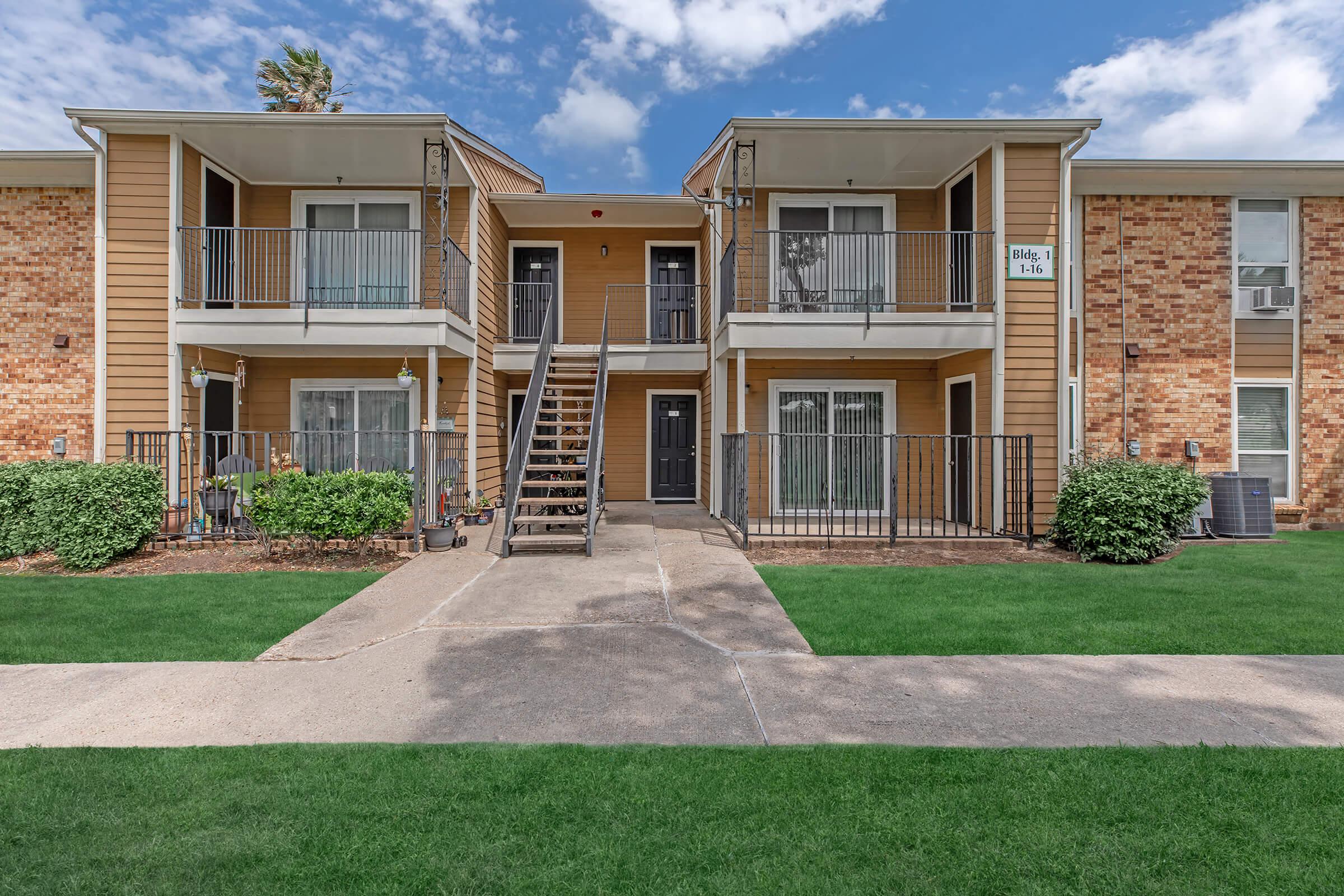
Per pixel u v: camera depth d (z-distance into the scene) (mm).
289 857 2561
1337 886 2408
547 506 10758
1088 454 10094
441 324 9867
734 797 2971
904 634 5383
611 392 14438
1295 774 3180
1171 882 2436
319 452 11320
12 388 10438
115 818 2818
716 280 11625
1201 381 11242
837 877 2455
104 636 5324
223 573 7566
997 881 2432
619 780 3127
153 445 9414
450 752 3410
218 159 10523
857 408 11781
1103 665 4711
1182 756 3359
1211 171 10750
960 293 10633
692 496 14422
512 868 2498
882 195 11562
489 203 12266
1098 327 11180
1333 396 11383
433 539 8891
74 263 10461
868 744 3502
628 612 6020
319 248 11297
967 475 10828
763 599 6430
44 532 7562
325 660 4855
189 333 9633
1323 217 11336
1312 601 6340
